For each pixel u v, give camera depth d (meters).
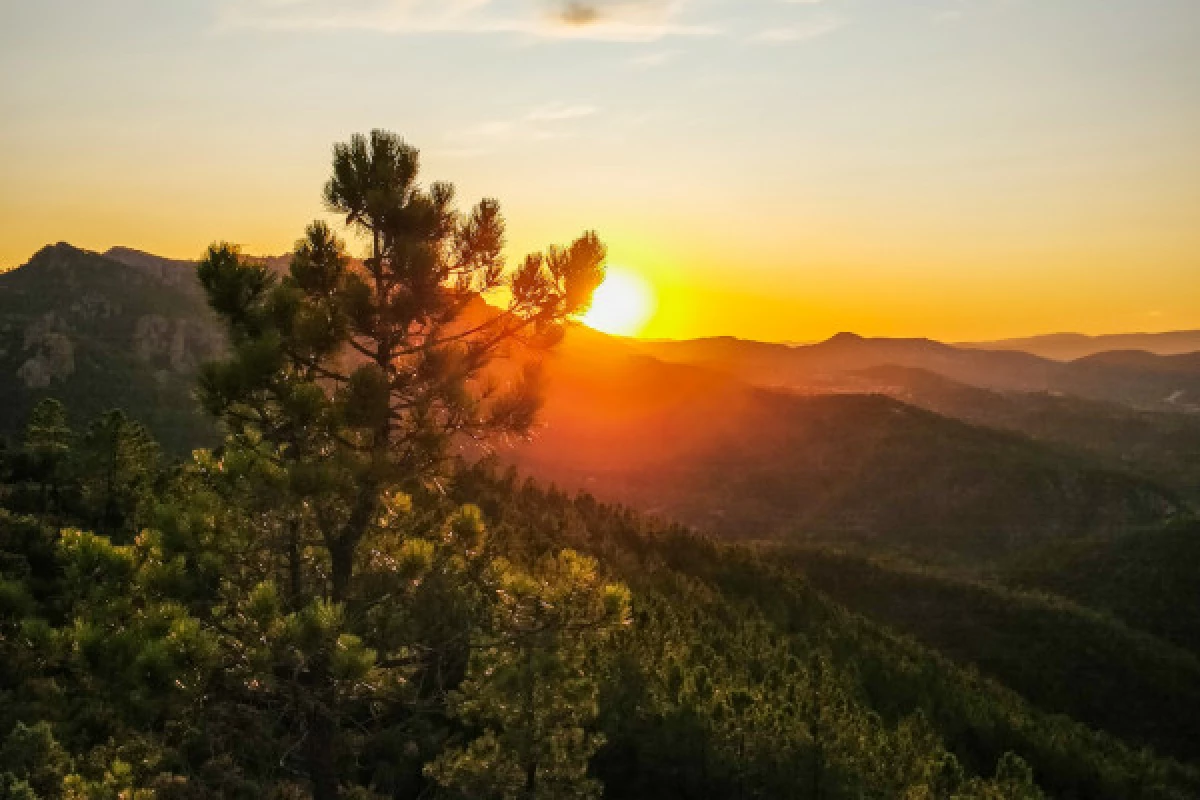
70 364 166.88
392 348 12.24
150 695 9.27
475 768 17.11
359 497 11.45
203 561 10.67
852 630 96.06
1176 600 150.00
